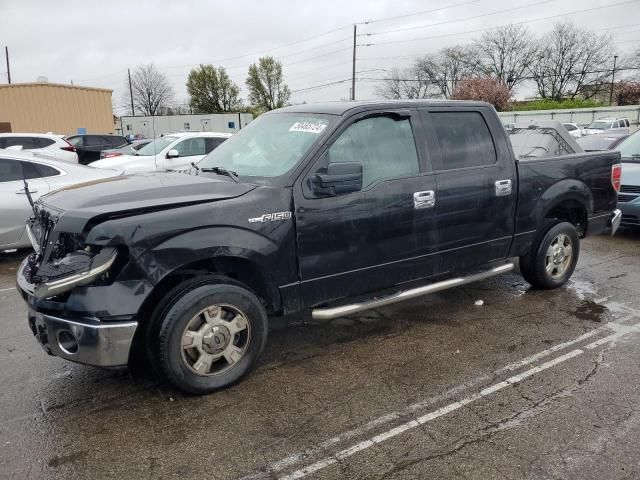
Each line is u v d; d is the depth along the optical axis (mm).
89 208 3264
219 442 3072
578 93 77062
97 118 29906
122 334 3160
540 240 5367
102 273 3131
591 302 5355
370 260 4137
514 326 4758
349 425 3227
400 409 3400
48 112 27922
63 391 3701
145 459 2930
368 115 4152
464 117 4730
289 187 3729
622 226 7926
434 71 79188
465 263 4773
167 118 39156
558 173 5320
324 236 3875
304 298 3910
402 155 4293
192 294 3381
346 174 3693
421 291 4480
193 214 3365
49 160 7789
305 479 2748
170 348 3338
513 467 2814
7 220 7230
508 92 66688
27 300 3396
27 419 3346
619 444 2996
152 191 3545
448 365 4016
